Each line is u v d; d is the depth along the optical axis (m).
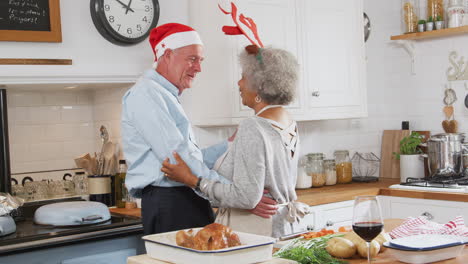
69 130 3.64
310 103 3.72
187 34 2.63
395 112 4.64
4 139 3.05
